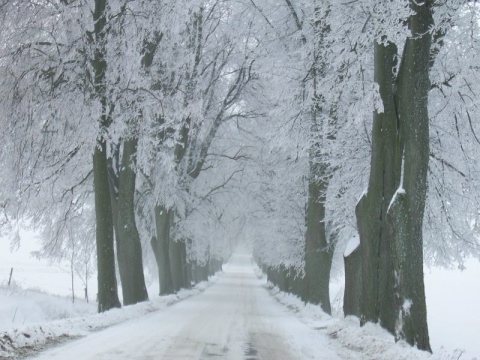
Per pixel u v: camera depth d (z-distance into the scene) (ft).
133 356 30.32
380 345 36.58
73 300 80.69
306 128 62.13
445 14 38.68
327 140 61.05
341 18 45.16
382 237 42.50
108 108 55.52
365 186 62.08
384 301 41.86
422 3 36.68
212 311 71.87
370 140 58.95
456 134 53.26
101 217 59.21
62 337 38.06
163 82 70.74
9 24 55.26
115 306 58.95
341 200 65.10
